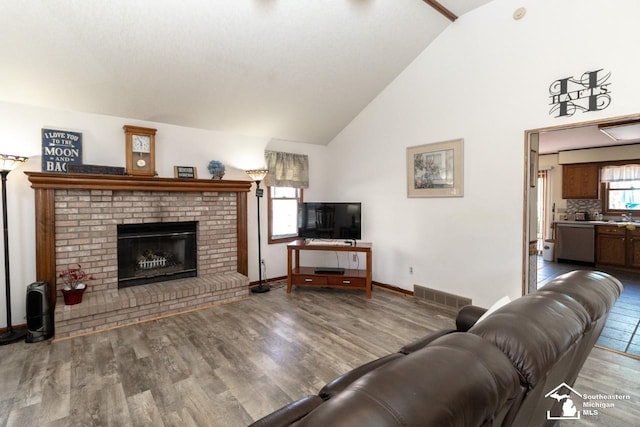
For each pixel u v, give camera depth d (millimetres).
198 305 3791
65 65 2883
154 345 2840
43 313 2930
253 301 4074
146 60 3047
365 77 4125
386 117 4500
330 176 5504
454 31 3645
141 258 3871
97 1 2475
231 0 2752
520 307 1085
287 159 5043
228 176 4512
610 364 2504
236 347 2801
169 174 4012
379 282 4738
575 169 6527
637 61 2467
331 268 4777
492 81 3346
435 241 3969
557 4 2873
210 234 4246
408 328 3229
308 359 2598
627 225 5527
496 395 734
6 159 2820
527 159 3119
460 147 3641
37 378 2318
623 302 3936
